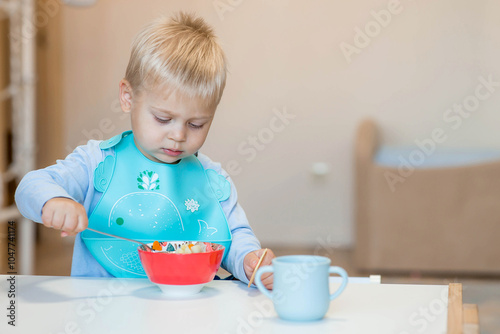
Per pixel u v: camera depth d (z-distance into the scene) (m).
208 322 0.68
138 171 1.03
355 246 3.23
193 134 0.95
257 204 3.78
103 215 1.00
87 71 3.77
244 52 3.75
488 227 2.94
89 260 1.02
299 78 3.73
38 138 3.70
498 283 2.71
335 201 3.73
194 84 0.91
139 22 3.74
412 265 3.00
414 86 3.66
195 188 1.06
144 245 0.88
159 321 0.69
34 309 0.73
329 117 3.72
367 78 3.69
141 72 0.93
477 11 3.58
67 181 0.96
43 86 3.70
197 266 0.79
